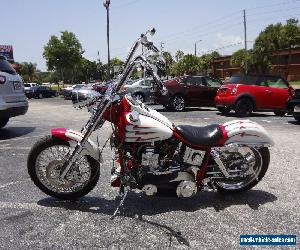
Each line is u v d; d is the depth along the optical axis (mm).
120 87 4332
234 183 5004
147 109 4480
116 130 4426
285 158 7062
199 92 16156
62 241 3822
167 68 4020
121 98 4402
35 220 4301
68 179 4664
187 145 4480
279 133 9914
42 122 12398
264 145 4750
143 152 4410
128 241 3826
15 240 3836
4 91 9242
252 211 4566
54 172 4684
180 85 15930
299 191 5258
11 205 4738
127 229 4094
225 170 4684
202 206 4723
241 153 4770
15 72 9898
